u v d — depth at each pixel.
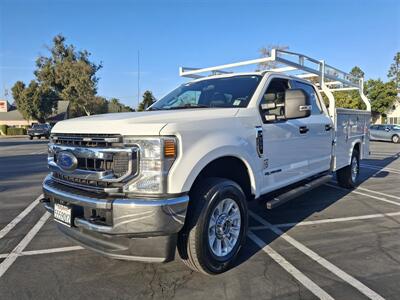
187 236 3.31
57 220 3.50
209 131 3.40
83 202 3.11
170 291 3.30
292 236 4.82
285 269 3.76
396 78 58.84
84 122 3.36
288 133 4.70
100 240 3.29
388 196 7.32
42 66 70.56
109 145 3.09
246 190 4.16
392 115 49.69
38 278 3.59
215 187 3.42
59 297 3.21
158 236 3.03
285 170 4.70
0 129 53.12
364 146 8.50
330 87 9.64
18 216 5.91
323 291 3.29
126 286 3.41
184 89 5.00
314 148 5.54
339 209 6.26
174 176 3.00
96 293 3.28
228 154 3.54
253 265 3.86
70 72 64.00
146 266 3.84
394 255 4.14
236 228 3.75
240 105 4.20
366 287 3.36
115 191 3.04
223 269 3.61
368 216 5.81
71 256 4.15
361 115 8.09
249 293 3.26
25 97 54.94
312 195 7.40
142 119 3.17
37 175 10.45
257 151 4.05
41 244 4.57
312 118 5.54
